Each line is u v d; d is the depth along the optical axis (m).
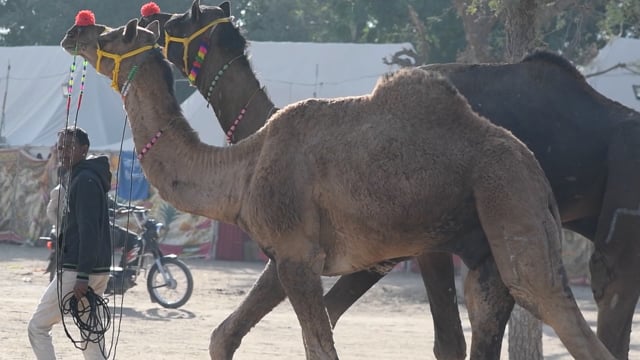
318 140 9.90
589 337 9.27
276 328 22.14
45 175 42.66
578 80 12.09
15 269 33.00
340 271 10.17
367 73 44.53
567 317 9.27
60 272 12.16
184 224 40.69
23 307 22.89
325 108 10.07
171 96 11.33
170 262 25.30
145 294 27.62
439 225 9.56
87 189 12.15
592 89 12.14
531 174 9.48
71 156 12.38
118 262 26.67
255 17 74.06
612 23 19.75
